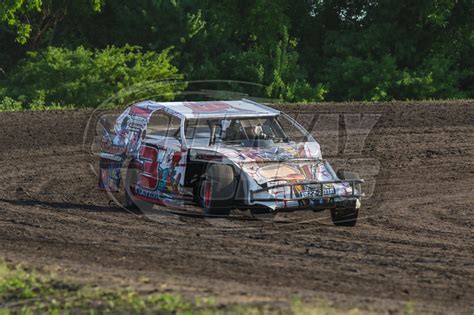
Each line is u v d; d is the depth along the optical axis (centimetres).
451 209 3391
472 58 12431
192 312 1809
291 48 12925
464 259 2545
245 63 11738
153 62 10762
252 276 2275
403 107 6462
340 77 11712
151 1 12181
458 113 6141
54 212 3272
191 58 12138
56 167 4438
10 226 2977
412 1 11956
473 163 4509
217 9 12875
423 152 4831
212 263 2433
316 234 2888
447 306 1997
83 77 10075
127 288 2030
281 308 1833
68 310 1886
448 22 12038
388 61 11400
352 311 1808
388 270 2389
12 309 1922
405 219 3184
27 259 2438
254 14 12638
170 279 2188
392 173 4247
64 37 13200
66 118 6053
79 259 2464
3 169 4366
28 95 9731
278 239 2798
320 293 2067
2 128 5622
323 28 13425
